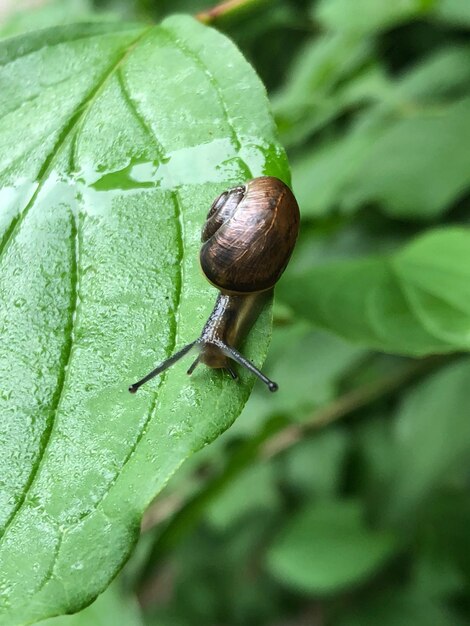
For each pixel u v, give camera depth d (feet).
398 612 0.67
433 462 0.65
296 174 0.67
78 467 0.26
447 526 0.65
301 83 0.72
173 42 0.34
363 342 0.38
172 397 0.27
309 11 0.74
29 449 0.26
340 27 0.64
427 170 0.58
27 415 0.27
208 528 0.87
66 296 0.29
